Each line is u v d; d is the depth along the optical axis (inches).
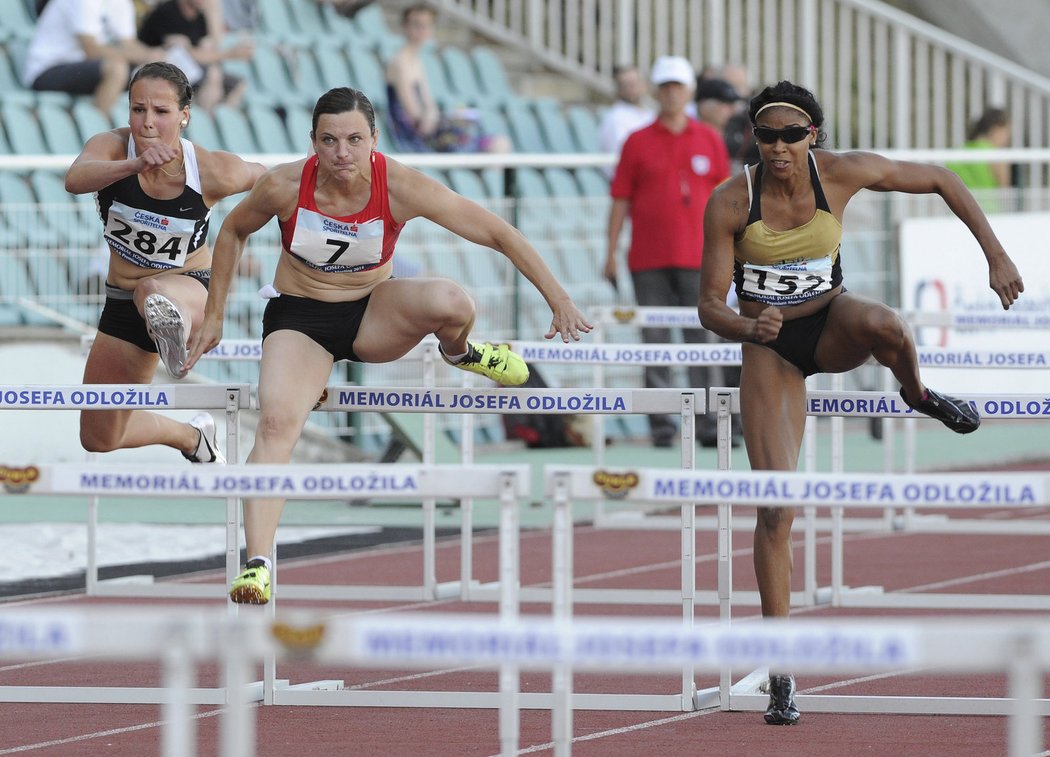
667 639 374.6
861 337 684.1
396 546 1328.7
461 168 1934.1
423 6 2036.2
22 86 1900.8
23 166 1534.2
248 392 730.8
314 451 1668.3
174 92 784.9
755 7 2347.4
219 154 810.8
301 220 719.1
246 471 499.5
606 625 376.5
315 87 2143.2
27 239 1584.6
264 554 684.1
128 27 1893.5
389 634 379.2
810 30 2358.5
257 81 2085.4
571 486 490.9
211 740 673.6
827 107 2361.0
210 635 379.6
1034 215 1914.4
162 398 729.6
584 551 1301.7
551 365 1856.5
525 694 756.0
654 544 1344.7
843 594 1040.8
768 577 695.1
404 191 722.8
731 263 706.8
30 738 679.1
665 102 1646.2
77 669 853.8
